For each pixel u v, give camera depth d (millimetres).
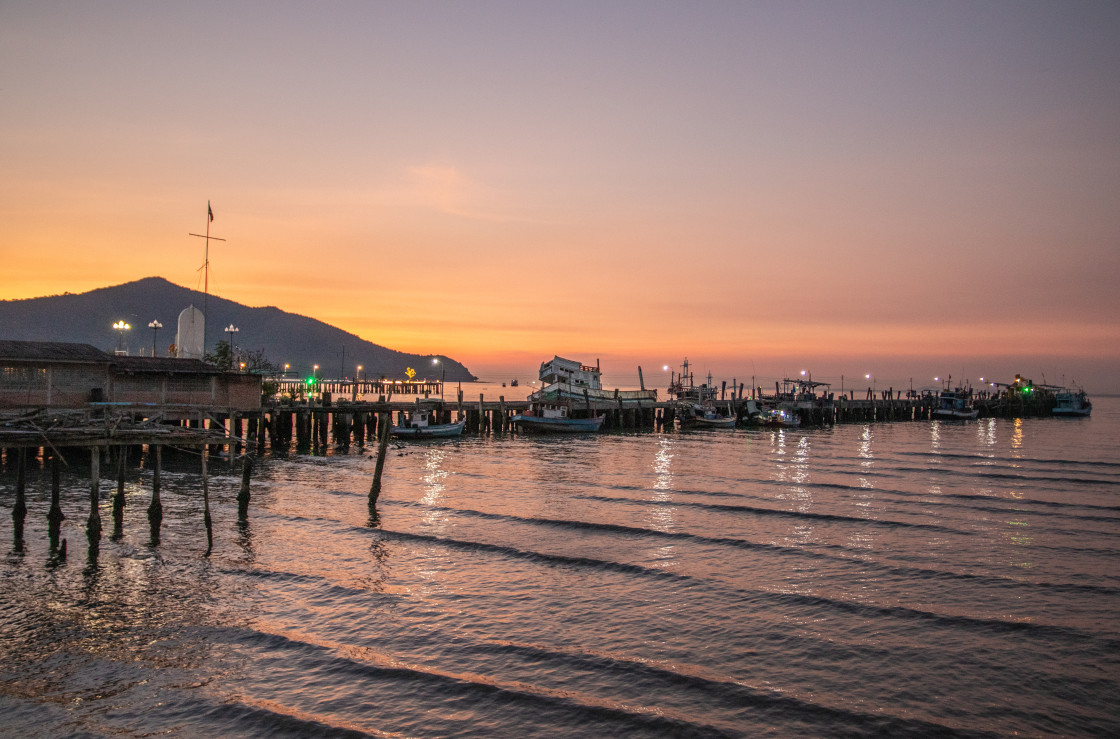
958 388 152250
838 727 14805
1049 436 88938
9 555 24078
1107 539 30469
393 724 14648
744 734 14492
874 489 43344
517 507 35906
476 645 18562
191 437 26703
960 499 40000
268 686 16141
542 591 22906
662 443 73125
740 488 43125
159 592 21453
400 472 47125
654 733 14492
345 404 63906
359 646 18344
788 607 21703
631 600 22203
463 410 75812
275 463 49000
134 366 45031
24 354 40031
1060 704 15867
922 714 15344
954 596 22875
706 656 18141
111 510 30781
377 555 26391
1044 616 21094
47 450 43750
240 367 58906
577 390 87625
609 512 35156
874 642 19141
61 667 16672
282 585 22594
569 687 16359
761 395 116062
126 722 14477
